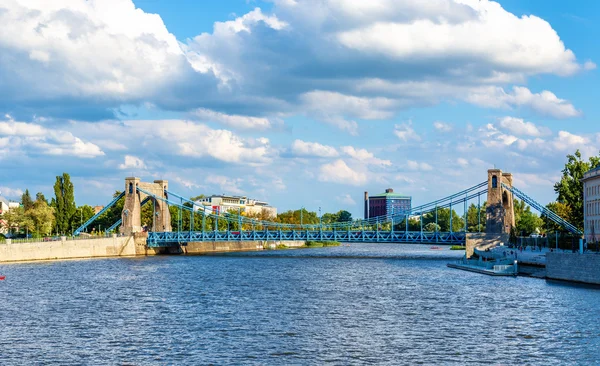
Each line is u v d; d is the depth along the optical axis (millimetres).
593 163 197000
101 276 146000
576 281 121438
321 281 136250
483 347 71000
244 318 88438
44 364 64500
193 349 70375
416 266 180875
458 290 117125
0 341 74188
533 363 64562
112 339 75188
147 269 167875
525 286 120000
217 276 148375
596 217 175500
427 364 64500
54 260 198375
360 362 65375
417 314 91250
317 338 75688
